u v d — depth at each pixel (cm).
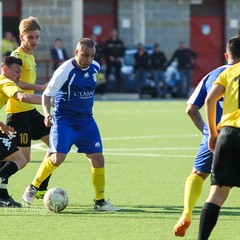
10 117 3006
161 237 2388
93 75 2720
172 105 7744
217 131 2302
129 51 8906
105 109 7294
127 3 9881
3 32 9525
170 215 2716
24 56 3034
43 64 9262
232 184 2162
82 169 3816
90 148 2761
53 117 2753
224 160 2159
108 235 2409
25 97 2706
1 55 7419
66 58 8581
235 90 2175
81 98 2716
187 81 8662
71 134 2731
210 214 2145
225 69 2261
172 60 8650
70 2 9588
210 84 2381
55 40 9238
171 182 3441
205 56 10144
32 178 3522
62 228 2502
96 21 9888
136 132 5441
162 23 9931
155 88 8656
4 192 2830
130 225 2552
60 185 3356
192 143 4866
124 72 8675
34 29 3020
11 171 2800
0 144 2800
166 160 4144
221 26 10138
